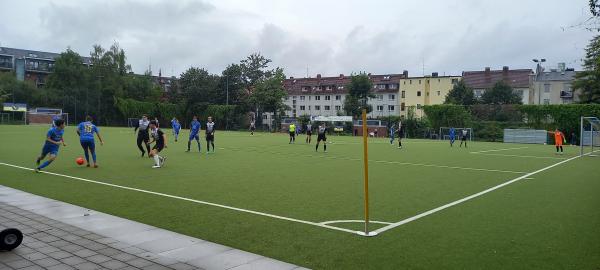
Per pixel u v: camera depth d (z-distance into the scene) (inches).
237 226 274.8
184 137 1504.7
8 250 215.3
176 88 3132.4
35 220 278.7
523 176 560.7
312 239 246.5
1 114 2524.6
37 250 218.4
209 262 204.5
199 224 278.5
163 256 212.2
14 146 905.5
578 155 991.0
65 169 550.9
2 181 442.9
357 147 1154.7
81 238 240.1
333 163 699.4
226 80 3024.1
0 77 2851.9
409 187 448.8
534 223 289.7
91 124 573.9
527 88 2972.4
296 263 205.8
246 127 2910.9
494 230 270.2
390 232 263.9
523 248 232.2
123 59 3164.4
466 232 265.1
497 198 387.5
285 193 400.8
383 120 2356.1
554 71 3100.4
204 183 456.1
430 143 1535.4
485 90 2896.2
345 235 255.9
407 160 784.9
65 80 2942.9
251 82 3142.2
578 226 282.0
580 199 386.0
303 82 3836.1
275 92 2790.4
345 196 388.2
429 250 227.8
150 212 311.9
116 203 342.3
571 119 1921.8
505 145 1520.7
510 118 2190.0
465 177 542.0
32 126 2170.3
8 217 285.6
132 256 211.3
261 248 228.8
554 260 212.5
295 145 1189.1
